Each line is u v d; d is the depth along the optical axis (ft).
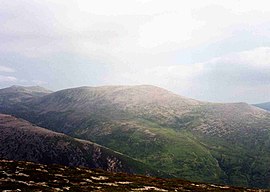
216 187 327.26
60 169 302.66
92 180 262.26
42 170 276.00
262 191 328.29
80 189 209.87
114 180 282.56
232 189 322.55
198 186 320.29
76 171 307.17
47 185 208.54
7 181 203.00
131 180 301.63
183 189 281.95
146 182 301.02
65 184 221.87
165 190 260.01
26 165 293.23
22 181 210.38
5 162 296.30
